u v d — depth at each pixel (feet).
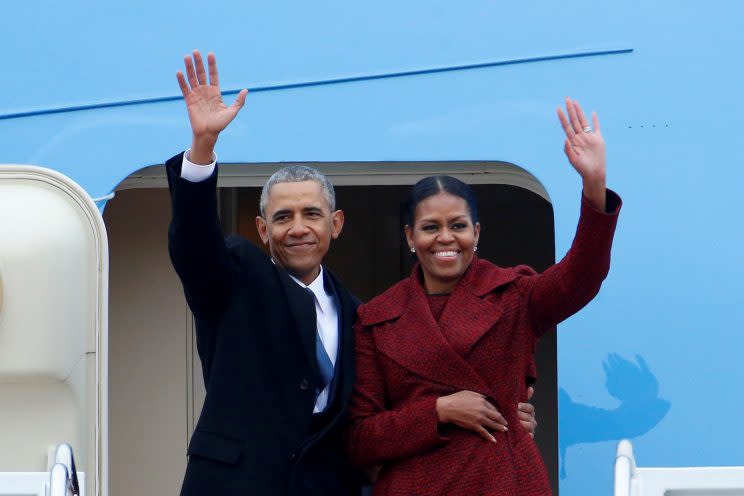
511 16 59.93
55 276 47.75
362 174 62.69
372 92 59.62
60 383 47.88
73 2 59.21
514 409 43.93
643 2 60.08
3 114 58.80
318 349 45.21
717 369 59.36
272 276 45.29
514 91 59.88
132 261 73.72
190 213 42.45
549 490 43.98
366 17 59.67
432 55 59.72
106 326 48.60
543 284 44.19
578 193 59.72
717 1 60.03
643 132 59.88
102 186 58.95
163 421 74.02
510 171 62.34
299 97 59.52
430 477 43.14
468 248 44.91
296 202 46.14
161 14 59.31
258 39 59.52
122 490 73.77
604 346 59.52
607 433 59.26
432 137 59.67
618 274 59.52
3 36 58.95
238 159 59.21
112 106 59.11
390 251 87.76
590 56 59.93
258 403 44.11
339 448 45.27
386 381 44.98
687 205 59.72
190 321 74.08
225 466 43.55
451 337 43.96
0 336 47.29
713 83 59.93
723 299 59.52
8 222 47.88
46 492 36.06
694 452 59.16
